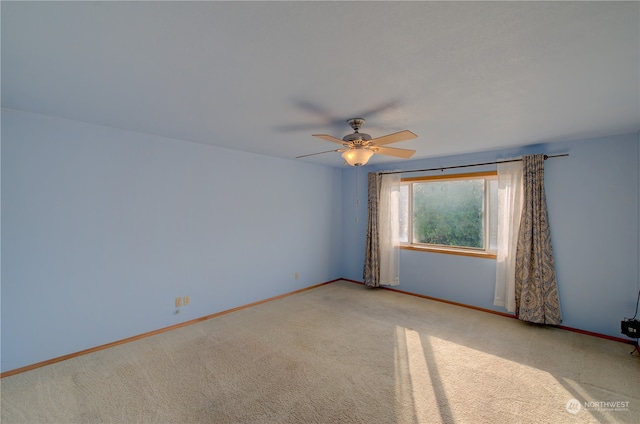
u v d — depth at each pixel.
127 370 2.41
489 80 1.71
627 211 2.96
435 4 1.08
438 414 1.92
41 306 2.48
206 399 2.05
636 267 2.92
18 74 1.69
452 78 1.69
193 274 3.48
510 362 2.56
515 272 3.54
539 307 3.29
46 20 1.17
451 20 1.17
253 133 2.97
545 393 2.13
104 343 2.82
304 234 4.89
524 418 1.88
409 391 2.16
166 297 3.25
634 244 2.93
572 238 3.25
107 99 2.08
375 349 2.80
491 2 1.07
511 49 1.38
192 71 1.64
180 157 3.34
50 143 2.51
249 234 4.07
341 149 2.63
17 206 2.37
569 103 2.08
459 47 1.37
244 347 2.83
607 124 2.59
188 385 2.21
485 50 1.39
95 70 1.63
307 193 4.94
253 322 3.46
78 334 2.67
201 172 3.54
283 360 2.58
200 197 3.53
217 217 3.70
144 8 1.10
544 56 1.44
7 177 2.32
